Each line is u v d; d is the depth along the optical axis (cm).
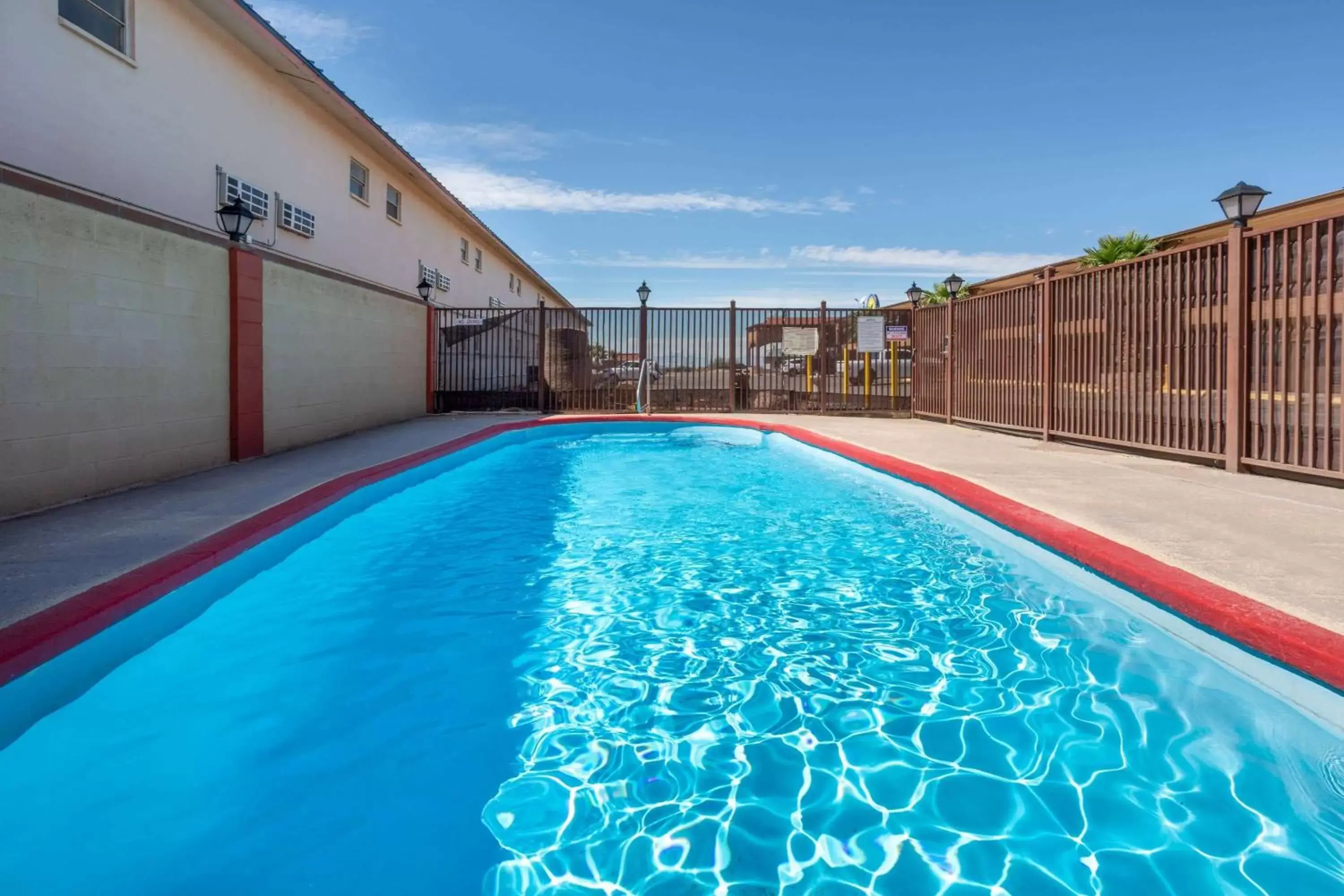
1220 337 559
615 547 448
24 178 404
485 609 335
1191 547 319
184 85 738
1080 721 224
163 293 530
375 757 208
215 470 575
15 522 378
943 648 284
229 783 194
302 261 772
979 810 181
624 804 185
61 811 182
